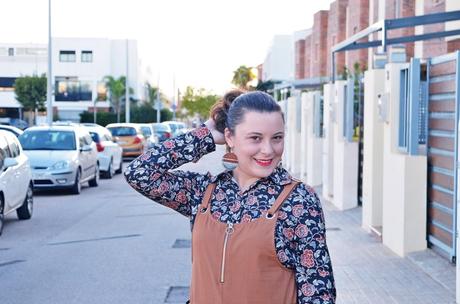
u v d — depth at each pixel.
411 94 10.34
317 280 3.08
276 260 3.09
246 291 3.06
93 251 11.26
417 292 8.45
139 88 86.75
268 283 3.07
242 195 3.19
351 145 15.58
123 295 8.48
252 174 3.18
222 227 3.14
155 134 42.66
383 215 11.48
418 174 10.26
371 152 12.57
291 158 27.78
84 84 80.69
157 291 8.67
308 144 22.34
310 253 3.09
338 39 37.38
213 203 3.23
